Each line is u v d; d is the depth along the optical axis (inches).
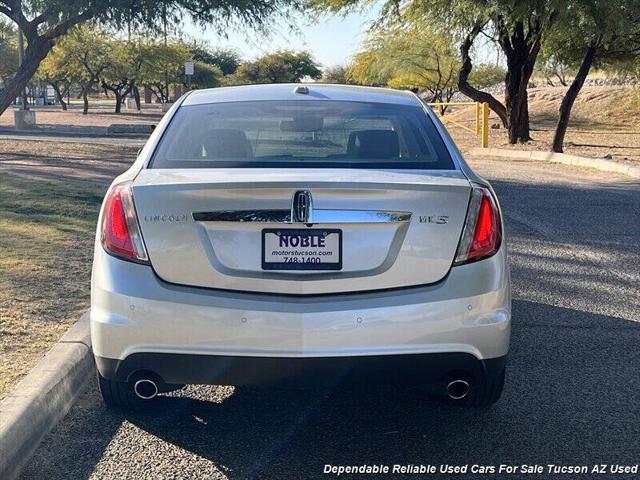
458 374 149.9
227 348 143.1
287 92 195.8
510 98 1010.7
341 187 142.7
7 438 143.6
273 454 155.1
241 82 3198.8
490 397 167.0
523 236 376.5
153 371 147.5
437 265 146.1
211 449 156.9
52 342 200.8
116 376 149.1
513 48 978.1
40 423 159.0
